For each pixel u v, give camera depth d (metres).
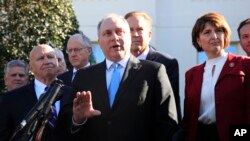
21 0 9.73
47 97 3.94
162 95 4.15
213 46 4.54
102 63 4.39
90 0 13.52
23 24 9.77
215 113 4.39
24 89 5.15
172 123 4.10
